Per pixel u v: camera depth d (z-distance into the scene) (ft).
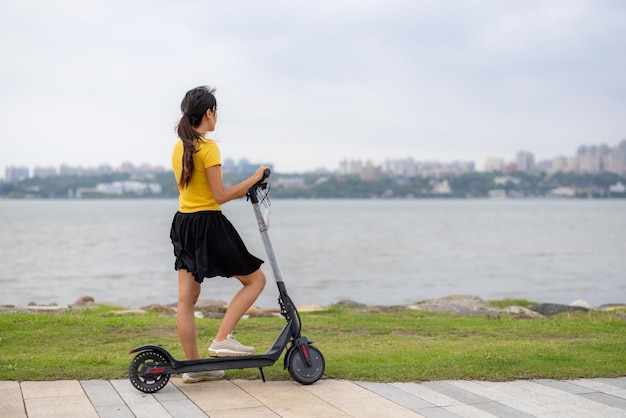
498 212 475.72
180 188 16.83
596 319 36.29
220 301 45.50
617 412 15.28
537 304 46.44
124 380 17.19
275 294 73.00
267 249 17.19
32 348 24.27
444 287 81.30
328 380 17.54
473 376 18.24
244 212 467.11
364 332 29.68
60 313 37.24
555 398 16.35
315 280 88.07
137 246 151.33
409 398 16.06
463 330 30.22
